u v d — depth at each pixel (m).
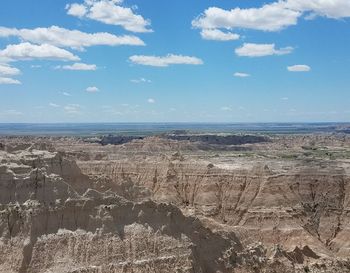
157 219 109.56
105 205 105.31
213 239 117.94
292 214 177.62
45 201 101.31
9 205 99.38
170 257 104.81
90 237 100.38
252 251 124.38
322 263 139.88
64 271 94.38
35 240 96.56
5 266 93.50
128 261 100.50
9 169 103.44
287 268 126.75
